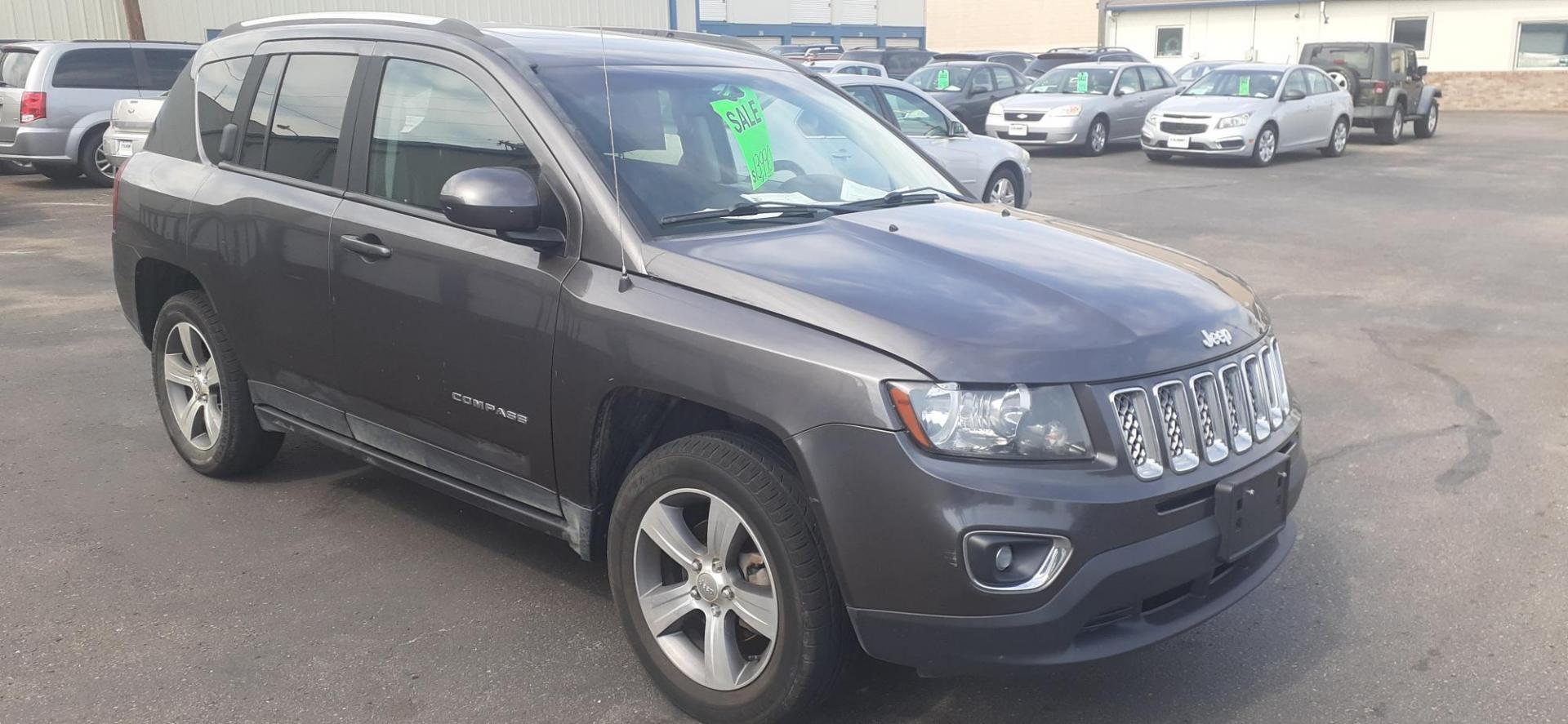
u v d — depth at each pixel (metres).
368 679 3.50
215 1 22.97
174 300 4.90
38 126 14.86
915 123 11.90
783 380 2.94
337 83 4.23
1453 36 33.31
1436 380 6.80
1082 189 15.86
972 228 3.78
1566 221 12.76
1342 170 18.41
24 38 21.09
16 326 7.77
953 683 3.52
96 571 4.17
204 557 4.30
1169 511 2.96
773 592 3.05
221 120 4.68
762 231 3.55
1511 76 32.66
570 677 3.54
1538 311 8.53
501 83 3.74
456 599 4.01
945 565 2.80
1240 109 18.77
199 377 4.94
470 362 3.66
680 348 3.12
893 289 3.11
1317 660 3.68
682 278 3.23
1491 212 13.48
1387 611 4.01
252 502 4.82
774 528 2.97
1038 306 3.10
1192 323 3.21
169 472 5.14
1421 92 23.67
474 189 3.33
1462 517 4.80
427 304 3.74
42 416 5.89
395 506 4.81
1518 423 6.00
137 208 4.93
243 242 4.38
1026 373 2.85
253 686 3.45
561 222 3.50
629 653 3.68
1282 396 3.54
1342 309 8.62
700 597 3.24
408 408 3.93
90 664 3.55
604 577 4.20
